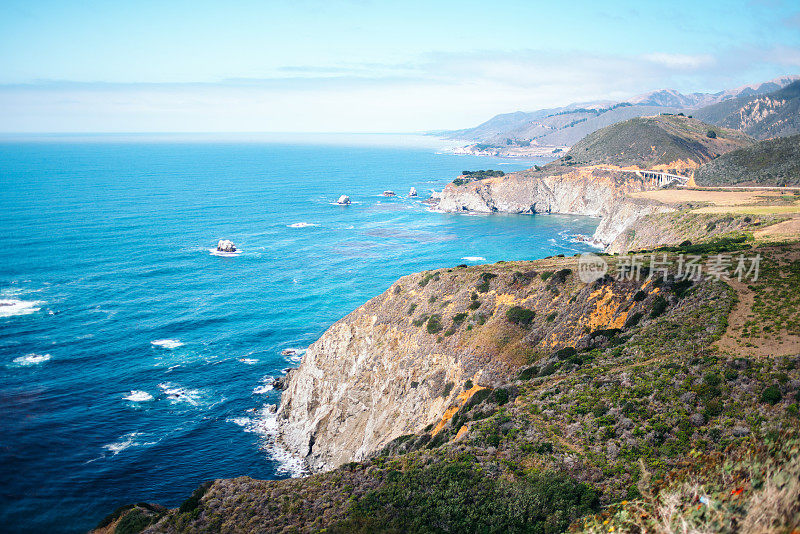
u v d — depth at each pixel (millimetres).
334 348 78875
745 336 38000
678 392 33125
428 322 68312
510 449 33562
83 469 62750
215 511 35531
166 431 76000
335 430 71750
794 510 11992
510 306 63438
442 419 52500
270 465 70750
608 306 54594
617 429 32062
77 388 85438
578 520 25766
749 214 109000
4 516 47969
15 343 100375
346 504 32750
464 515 29156
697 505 14852
